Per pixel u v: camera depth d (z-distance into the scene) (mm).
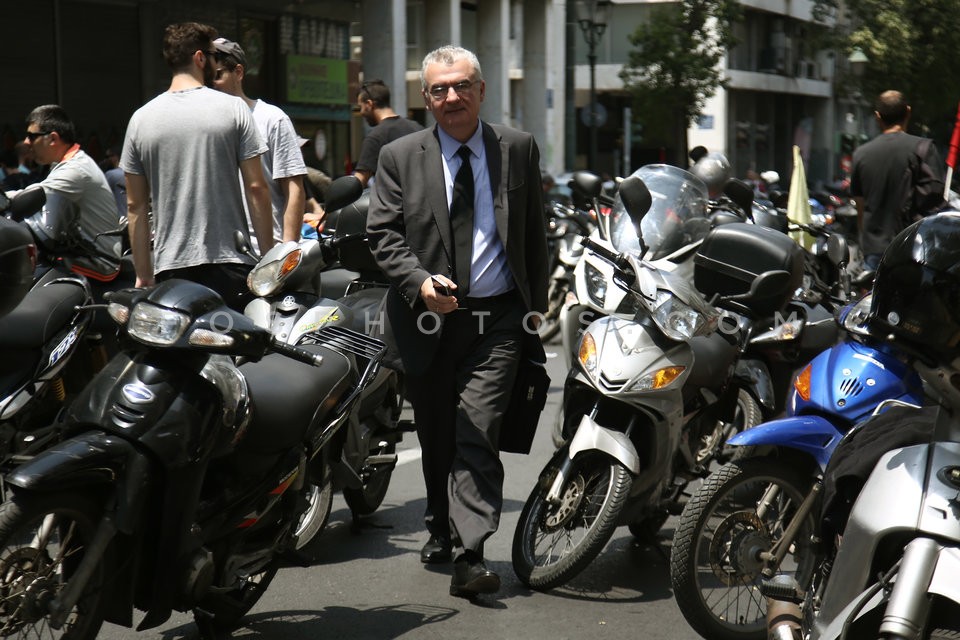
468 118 4680
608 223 6832
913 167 8797
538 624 4418
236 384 3684
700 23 25844
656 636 4320
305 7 23531
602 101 42125
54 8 18062
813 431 3900
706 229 6738
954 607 2518
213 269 5461
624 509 4613
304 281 5133
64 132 6590
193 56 5547
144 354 3545
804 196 9359
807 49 49656
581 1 22359
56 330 5008
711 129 42812
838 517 2869
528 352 4824
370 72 24172
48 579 3357
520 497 6176
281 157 6309
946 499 2473
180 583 3600
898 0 34906
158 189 5438
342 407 4348
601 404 4766
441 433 4902
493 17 28641
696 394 4996
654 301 4547
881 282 2740
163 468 3484
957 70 35219
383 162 4785
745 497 4250
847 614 2500
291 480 4082
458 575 4566
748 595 4402
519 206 4703
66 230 5996
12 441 4914
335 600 4664
